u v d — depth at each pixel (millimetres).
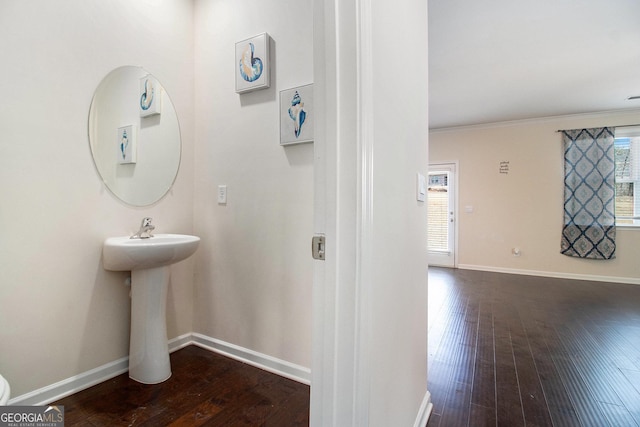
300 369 1775
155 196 2010
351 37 733
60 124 1566
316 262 770
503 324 2754
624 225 4422
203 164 2199
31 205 1468
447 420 1479
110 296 1774
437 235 5633
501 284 4242
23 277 1445
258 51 1878
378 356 868
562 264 4711
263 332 1918
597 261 4508
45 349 1516
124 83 1838
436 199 5617
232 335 2051
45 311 1517
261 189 1935
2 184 1380
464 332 2576
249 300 1980
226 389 1677
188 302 2227
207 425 1394
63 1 1571
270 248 1898
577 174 4570
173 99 2109
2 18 1375
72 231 1615
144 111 1943
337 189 738
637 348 2266
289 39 1813
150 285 1723
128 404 1531
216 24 2125
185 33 2182
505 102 4129
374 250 819
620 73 3271
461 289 3977
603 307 3244
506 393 1702
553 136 4766
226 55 2076
